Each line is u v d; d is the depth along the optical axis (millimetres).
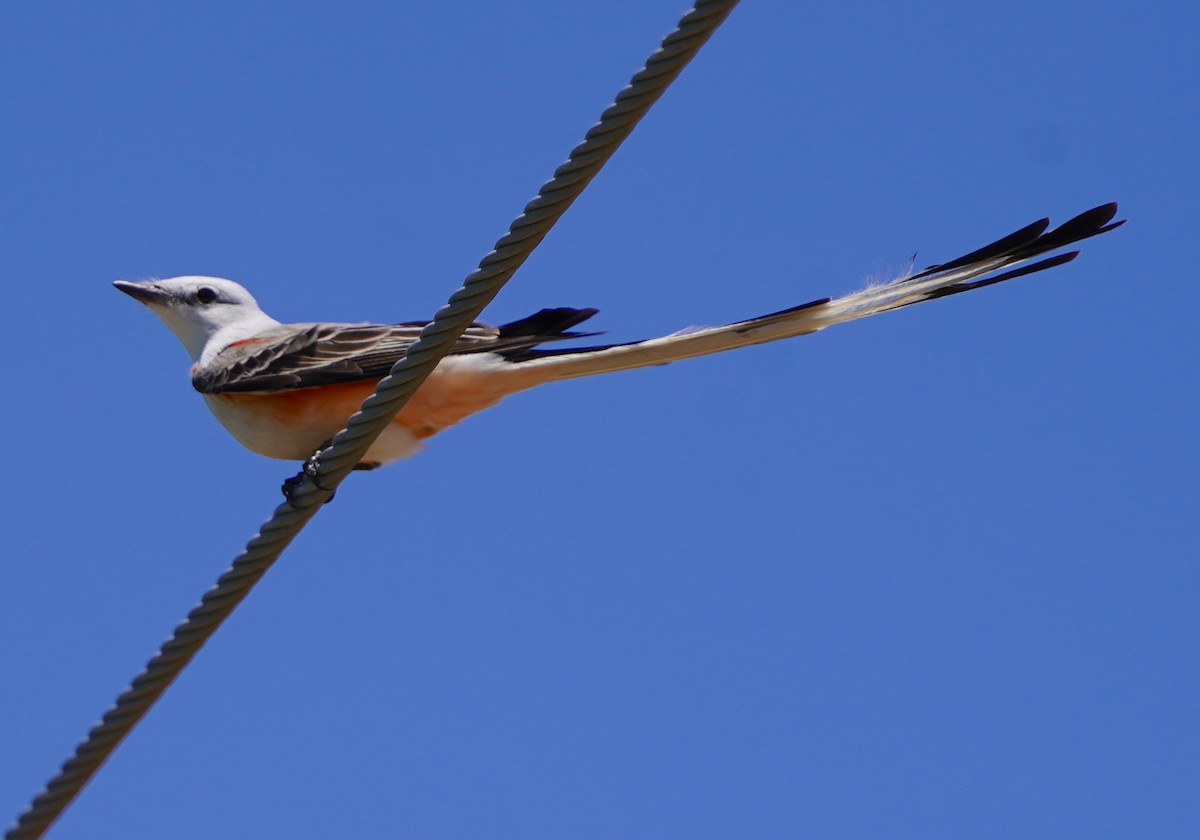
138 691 9070
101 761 9164
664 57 7734
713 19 7645
